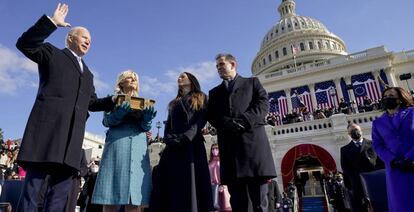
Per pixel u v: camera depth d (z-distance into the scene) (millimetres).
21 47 2826
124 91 3998
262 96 3730
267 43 67125
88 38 3506
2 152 13508
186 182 3328
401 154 3420
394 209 3383
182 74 4113
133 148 3615
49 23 2871
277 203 7605
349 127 5652
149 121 3750
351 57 35875
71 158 2818
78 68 3238
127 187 3355
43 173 2799
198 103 3744
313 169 25391
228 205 6391
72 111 2994
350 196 5641
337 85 34312
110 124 3707
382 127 3799
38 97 2893
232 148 3557
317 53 58594
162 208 3367
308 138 19578
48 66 2982
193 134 3477
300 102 34656
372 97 32375
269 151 3492
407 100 3762
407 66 36125
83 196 7113
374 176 4766
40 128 2725
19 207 2609
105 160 3594
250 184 3484
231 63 4039
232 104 3666
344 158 5605
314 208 17516
